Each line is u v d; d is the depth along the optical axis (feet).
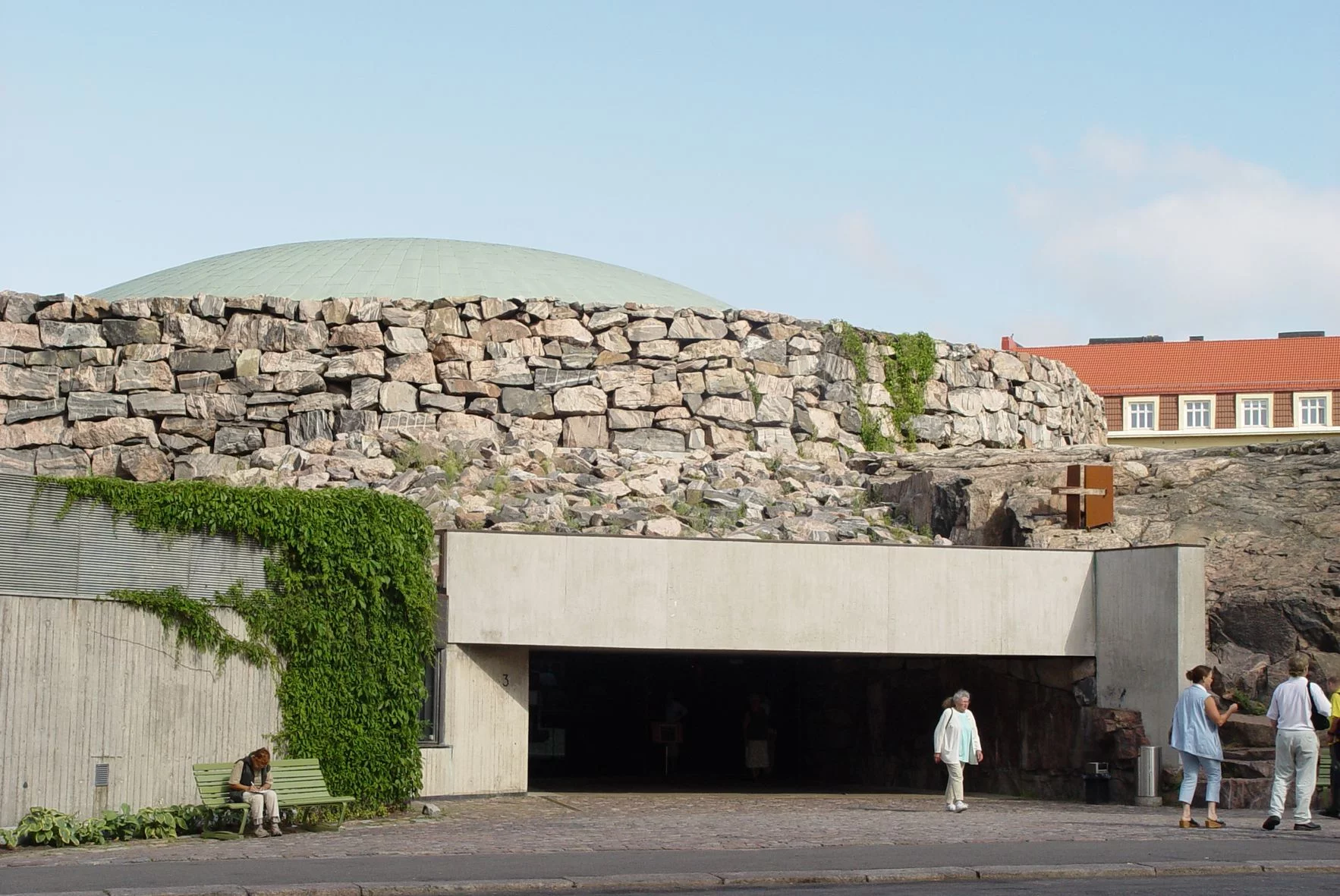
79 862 42.75
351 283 107.45
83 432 95.96
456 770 63.57
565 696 87.20
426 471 86.33
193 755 53.16
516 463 91.15
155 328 97.96
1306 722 50.37
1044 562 70.18
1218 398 173.58
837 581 68.18
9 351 96.32
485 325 100.53
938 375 112.16
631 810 59.82
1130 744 65.77
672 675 89.10
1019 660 72.79
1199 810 61.05
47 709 48.67
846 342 108.27
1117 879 39.68
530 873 39.47
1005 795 72.43
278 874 39.52
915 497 91.25
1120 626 68.49
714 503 86.22
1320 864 41.42
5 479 47.88
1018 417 117.08
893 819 54.85
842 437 106.32
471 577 64.28
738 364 103.76
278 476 88.12
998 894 36.52
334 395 98.02
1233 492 84.23
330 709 56.95
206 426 96.94
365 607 58.03
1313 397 170.71
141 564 52.08
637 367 101.96
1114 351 184.34
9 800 47.34
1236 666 70.13
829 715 85.46
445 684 63.57
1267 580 73.82
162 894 35.70
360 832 51.44
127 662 51.26
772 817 56.08
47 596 48.96
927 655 74.08
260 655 55.06
